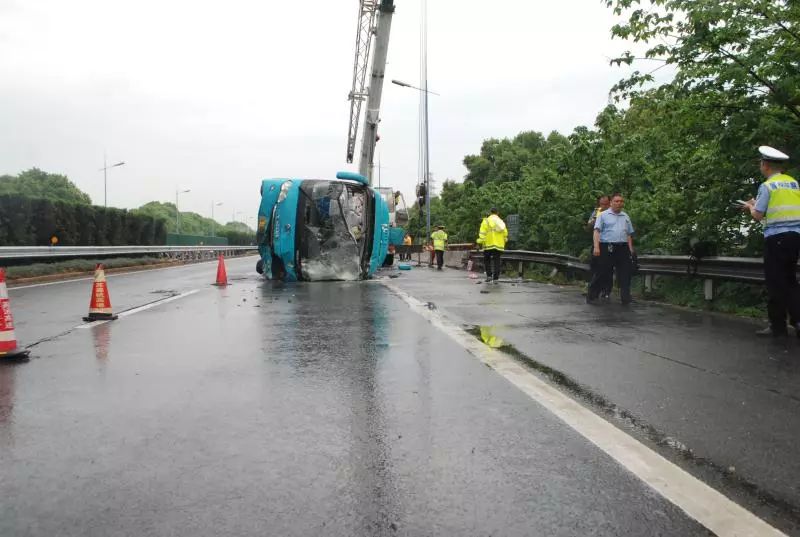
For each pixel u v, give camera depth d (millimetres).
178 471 3393
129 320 9227
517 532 2701
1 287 6398
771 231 7008
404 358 6254
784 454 3578
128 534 2721
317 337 7551
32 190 104438
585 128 17312
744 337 7270
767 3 8352
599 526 2748
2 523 2830
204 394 4926
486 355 6379
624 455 3570
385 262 26719
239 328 8320
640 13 9133
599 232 10953
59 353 6656
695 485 3166
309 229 17094
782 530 2717
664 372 5555
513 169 63531
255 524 2795
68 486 3217
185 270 26094
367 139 26531
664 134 11164
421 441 3826
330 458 3559
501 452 3633
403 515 2865
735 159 9555
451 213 55250
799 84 8539
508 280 17672
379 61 25469
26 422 4262
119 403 4699
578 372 5590
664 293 11641
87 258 26969
